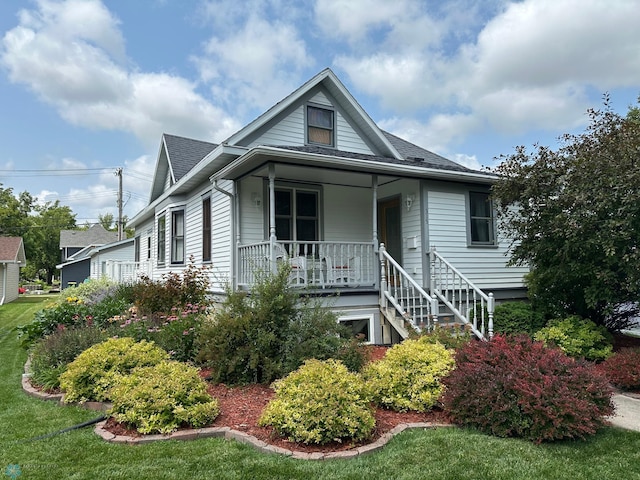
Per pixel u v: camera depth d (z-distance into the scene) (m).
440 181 9.45
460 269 9.51
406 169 8.45
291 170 8.40
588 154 6.48
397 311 7.94
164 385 4.24
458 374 4.31
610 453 3.57
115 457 3.52
